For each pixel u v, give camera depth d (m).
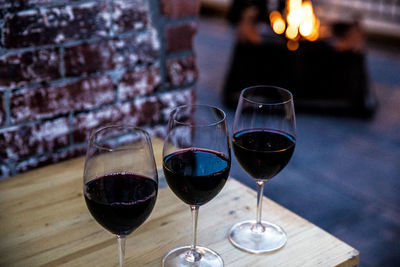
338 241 0.85
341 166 2.49
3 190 0.94
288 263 0.80
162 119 1.27
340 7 4.84
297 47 3.02
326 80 3.06
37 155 1.12
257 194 0.92
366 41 4.63
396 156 2.62
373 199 2.21
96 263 0.79
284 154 0.82
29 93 1.07
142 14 1.15
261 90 0.87
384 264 1.80
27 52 1.05
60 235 0.84
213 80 3.71
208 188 0.75
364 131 2.89
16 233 0.84
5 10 1.00
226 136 0.77
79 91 1.13
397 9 4.58
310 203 2.16
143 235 0.85
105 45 1.13
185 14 1.21
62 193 0.93
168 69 1.24
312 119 3.02
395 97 3.41
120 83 1.18
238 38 3.13
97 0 1.09
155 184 0.72
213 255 0.81
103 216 0.71
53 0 1.04
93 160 0.70
